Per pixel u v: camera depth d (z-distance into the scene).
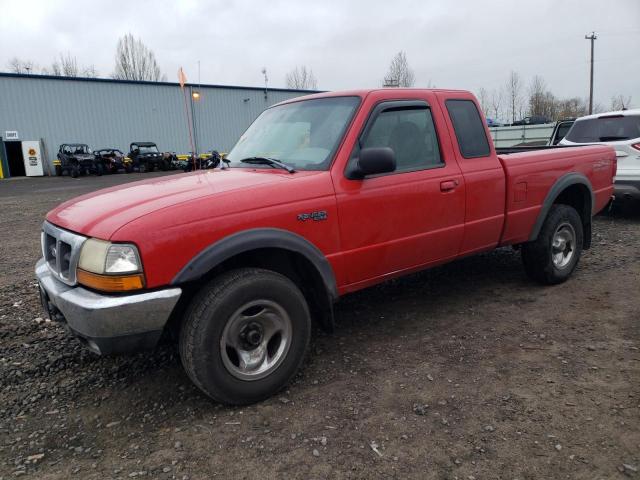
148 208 2.82
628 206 9.53
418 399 3.04
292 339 3.15
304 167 3.51
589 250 6.44
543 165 4.71
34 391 3.29
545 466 2.39
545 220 4.85
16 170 32.69
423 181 3.79
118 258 2.62
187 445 2.67
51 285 2.99
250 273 2.98
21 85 31.80
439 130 4.01
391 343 3.87
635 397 2.96
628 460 2.41
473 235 4.23
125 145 35.78
